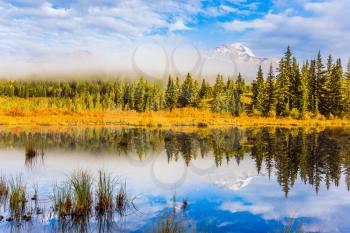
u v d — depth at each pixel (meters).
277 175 15.12
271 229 8.54
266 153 21.91
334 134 34.00
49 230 8.21
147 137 31.31
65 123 52.00
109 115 53.28
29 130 40.38
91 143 27.31
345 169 16.62
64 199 9.80
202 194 11.65
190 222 8.81
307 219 9.39
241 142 27.53
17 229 8.26
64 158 19.53
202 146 25.23
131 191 11.82
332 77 59.84
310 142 27.50
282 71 60.22
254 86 56.28
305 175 15.17
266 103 56.41
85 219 9.01
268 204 10.74
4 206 9.91
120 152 22.22
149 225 8.52
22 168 16.12
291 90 60.22
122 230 8.22
